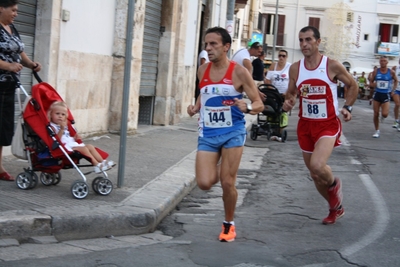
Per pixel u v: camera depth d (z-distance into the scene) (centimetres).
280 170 1087
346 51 6481
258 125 1523
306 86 694
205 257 558
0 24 733
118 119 1291
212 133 607
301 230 670
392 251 594
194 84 2028
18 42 740
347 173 1056
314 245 609
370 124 2138
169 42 1617
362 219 725
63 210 634
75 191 694
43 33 991
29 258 536
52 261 530
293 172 1069
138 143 1216
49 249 570
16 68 713
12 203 650
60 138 712
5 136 745
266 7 6619
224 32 598
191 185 884
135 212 653
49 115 729
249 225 688
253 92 598
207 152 608
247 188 913
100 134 1255
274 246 603
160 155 1080
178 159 1051
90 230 622
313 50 689
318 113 692
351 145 1460
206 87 605
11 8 733
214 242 614
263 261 551
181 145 1248
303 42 689
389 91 1678
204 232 657
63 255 550
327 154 679
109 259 543
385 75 1670
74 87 1112
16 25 939
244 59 1187
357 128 1947
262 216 735
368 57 6581
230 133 602
